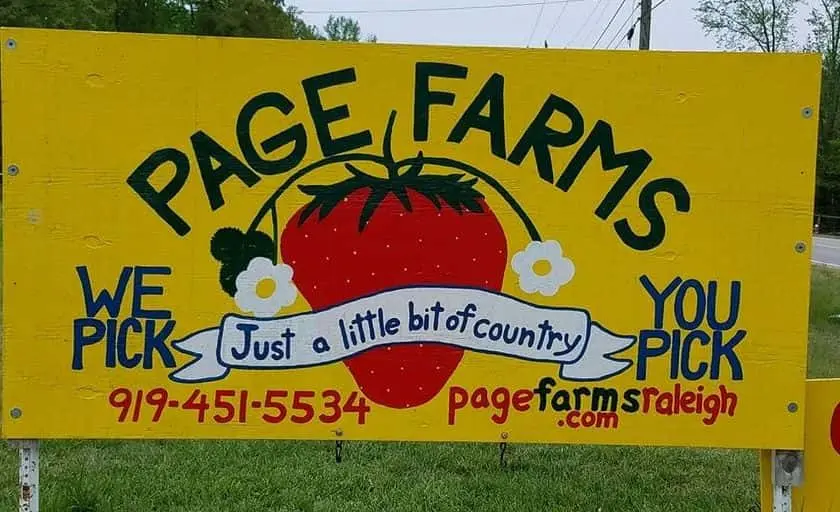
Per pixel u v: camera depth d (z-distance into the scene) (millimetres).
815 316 10453
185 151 2678
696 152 2736
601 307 2758
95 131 2650
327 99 2699
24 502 2678
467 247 2744
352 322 2740
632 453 4590
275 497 3799
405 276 2742
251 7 45281
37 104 2629
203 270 2703
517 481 4086
